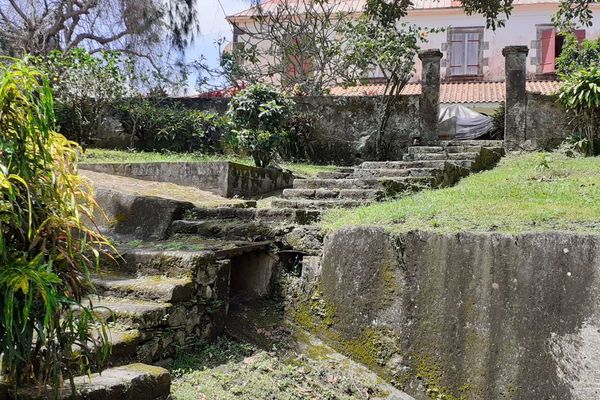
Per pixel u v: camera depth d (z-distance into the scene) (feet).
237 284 16.33
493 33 63.00
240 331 14.40
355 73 47.42
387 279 14.03
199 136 36.47
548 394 12.00
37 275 7.66
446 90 56.65
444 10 63.31
